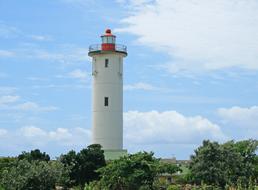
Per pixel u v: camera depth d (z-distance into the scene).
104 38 84.38
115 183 58.78
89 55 85.38
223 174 65.00
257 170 69.62
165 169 59.53
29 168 59.59
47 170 59.34
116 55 84.12
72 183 66.38
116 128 83.25
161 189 62.44
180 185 65.12
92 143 83.44
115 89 83.75
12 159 67.25
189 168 68.88
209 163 65.88
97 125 83.50
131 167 58.44
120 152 80.69
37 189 58.62
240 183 61.34
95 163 67.75
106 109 83.25
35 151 70.00
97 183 60.84
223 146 68.38
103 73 83.75
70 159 67.19
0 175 59.47
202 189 61.00
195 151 68.06
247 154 72.31
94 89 84.31
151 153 60.84
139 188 57.59
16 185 57.69
